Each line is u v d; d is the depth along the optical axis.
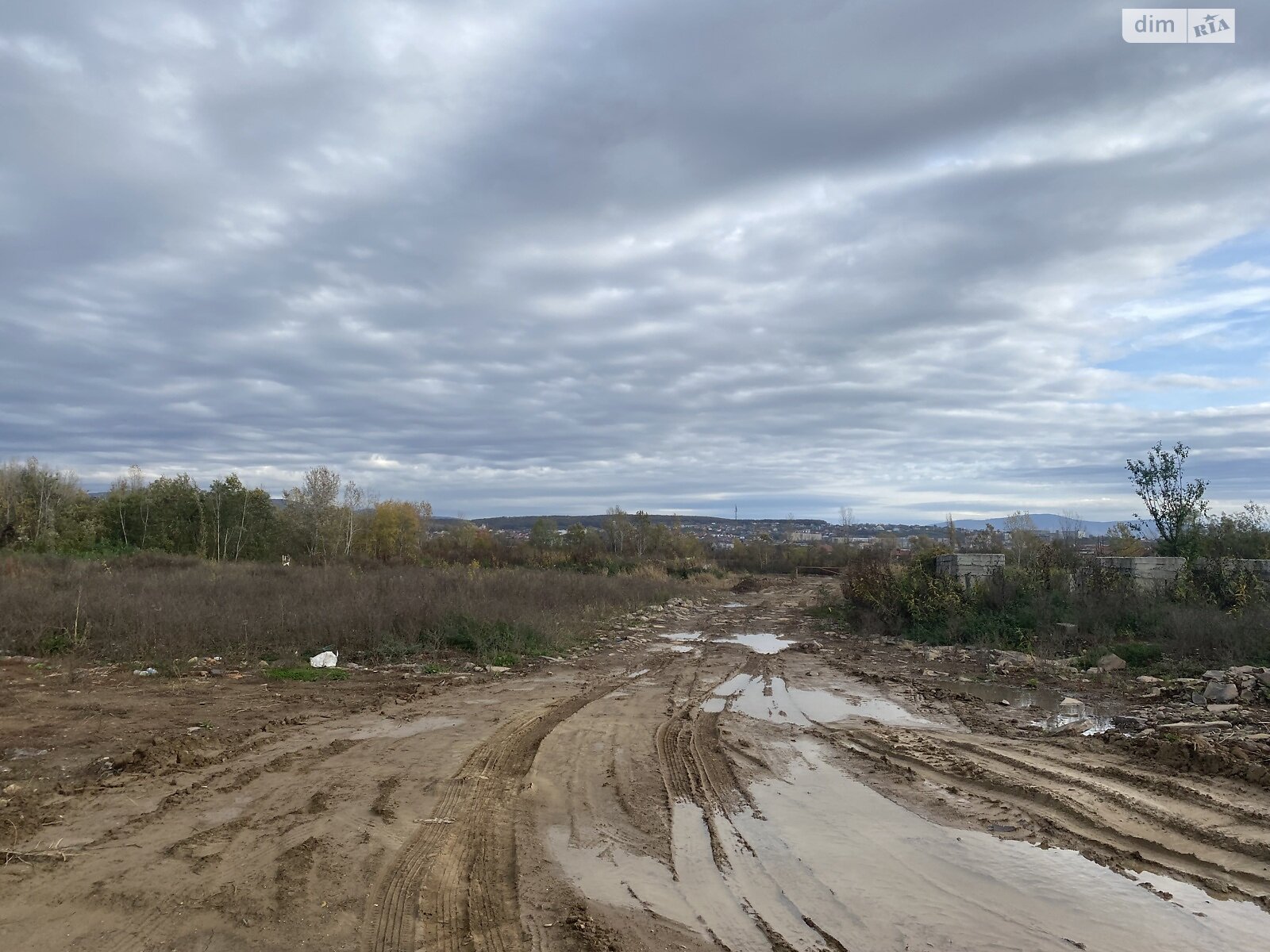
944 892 4.90
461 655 14.45
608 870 5.19
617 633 19.25
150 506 39.00
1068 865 5.30
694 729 9.27
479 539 57.47
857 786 7.11
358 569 30.33
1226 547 19.23
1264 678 10.34
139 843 5.26
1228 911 4.62
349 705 10.02
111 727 8.41
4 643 12.89
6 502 35.44
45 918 4.18
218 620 13.80
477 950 4.05
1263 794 6.54
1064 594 17.44
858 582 23.06
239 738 8.14
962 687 12.36
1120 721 9.24
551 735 8.77
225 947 3.96
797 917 4.55
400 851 5.29
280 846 5.25
